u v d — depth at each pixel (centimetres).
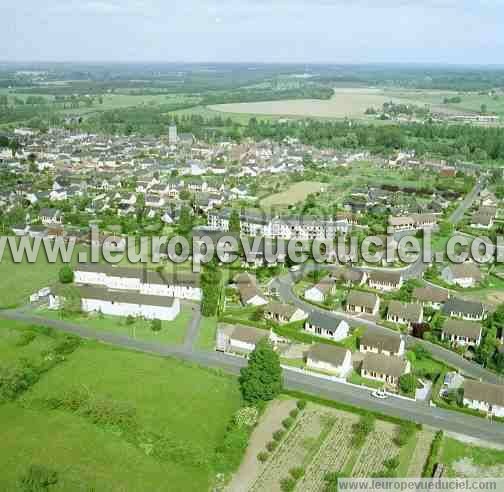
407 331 17775
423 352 16038
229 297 19962
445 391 14175
